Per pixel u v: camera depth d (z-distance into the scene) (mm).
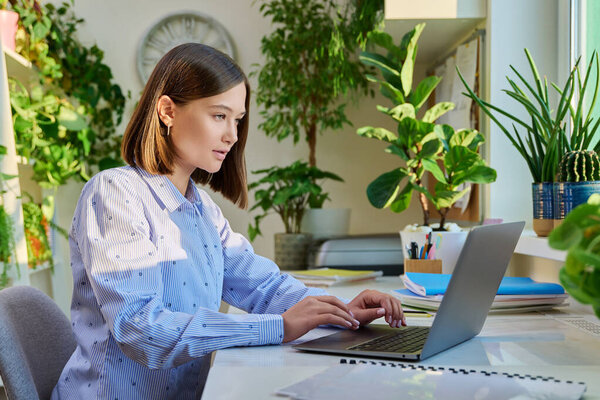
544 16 1840
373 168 2836
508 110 1849
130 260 976
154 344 929
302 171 2412
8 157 2039
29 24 2369
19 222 2049
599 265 430
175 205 1104
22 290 1180
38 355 1146
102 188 1045
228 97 1088
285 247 2338
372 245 2158
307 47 2539
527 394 642
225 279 1279
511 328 1138
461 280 857
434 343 891
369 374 741
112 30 2820
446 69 2303
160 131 1104
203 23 2824
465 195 2057
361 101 2811
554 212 1402
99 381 1027
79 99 2713
